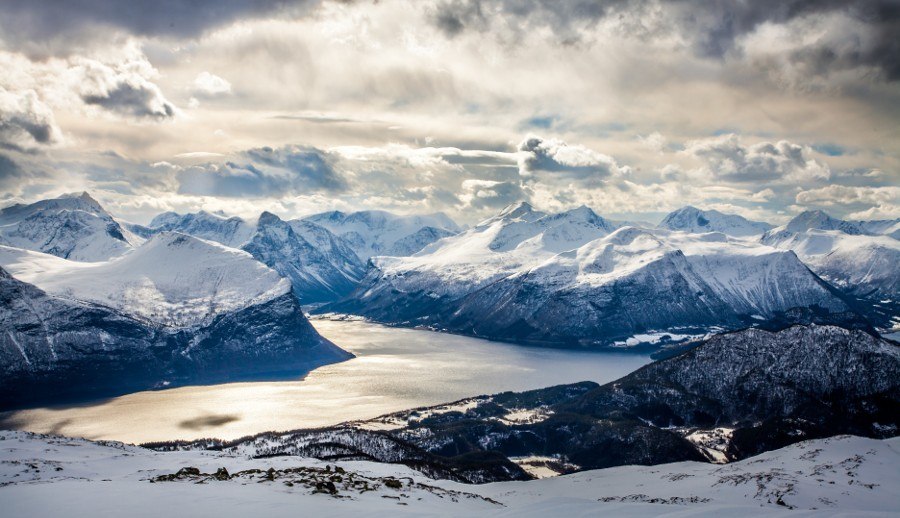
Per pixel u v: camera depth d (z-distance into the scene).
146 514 57.47
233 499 64.38
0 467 111.00
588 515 73.44
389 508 66.56
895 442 143.62
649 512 74.00
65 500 61.50
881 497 108.00
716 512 73.88
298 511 61.09
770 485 116.44
